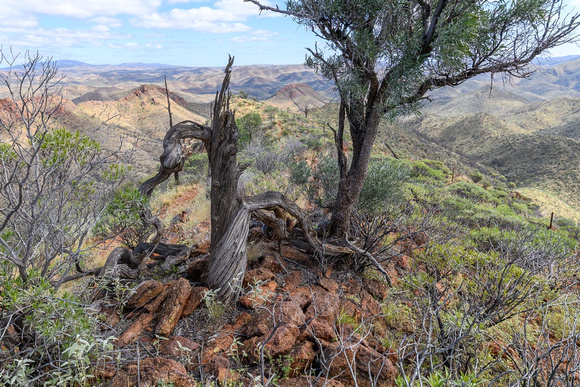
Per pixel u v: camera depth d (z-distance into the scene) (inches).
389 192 245.4
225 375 104.0
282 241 208.8
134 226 169.9
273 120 1828.2
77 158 114.7
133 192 140.7
